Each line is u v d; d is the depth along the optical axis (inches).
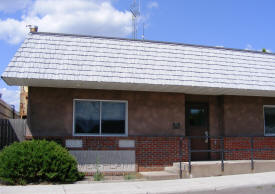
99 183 412.5
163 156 496.7
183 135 520.7
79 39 467.5
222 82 486.9
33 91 475.5
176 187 382.3
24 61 425.7
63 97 483.5
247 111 561.0
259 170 498.6
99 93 497.0
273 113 582.9
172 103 523.8
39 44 447.8
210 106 558.3
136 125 506.0
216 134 556.7
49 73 424.2
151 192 363.6
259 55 539.5
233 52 526.0
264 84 507.8
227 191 377.7
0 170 398.3
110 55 463.5
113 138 479.5
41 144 420.2
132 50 477.1
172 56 488.4
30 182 405.4
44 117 474.3
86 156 467.5
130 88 490.6
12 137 523.5
